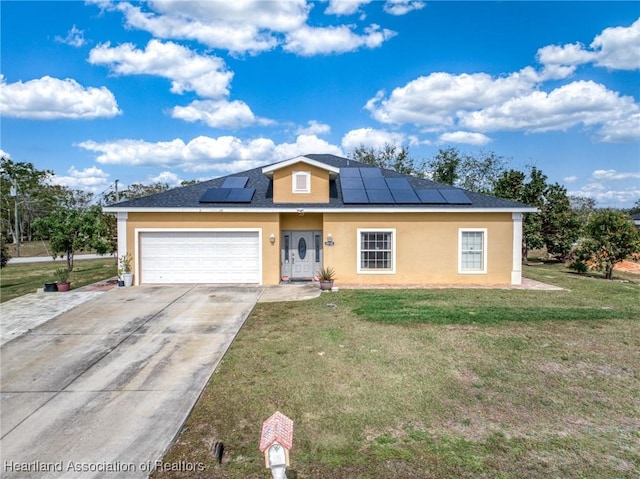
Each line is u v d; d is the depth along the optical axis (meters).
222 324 9.97
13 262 31.70
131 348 8.34
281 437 3.40
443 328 9.30
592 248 18.62
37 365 7.49
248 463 4.44
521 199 25.47
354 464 4.35
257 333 9.20
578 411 5.52
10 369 7.30
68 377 6.93
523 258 26.83
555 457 4.46
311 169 15.72
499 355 7.58
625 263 23.38
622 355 7.59
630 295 13.23
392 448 4.64
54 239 19.16
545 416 5.38
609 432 4.99
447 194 16.36
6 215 51.69
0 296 13.40
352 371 6.88
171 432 5.12
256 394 6.11
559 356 7.52
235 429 5.16
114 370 7.21
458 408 5.59
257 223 15.27
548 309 11.09
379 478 4.12
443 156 43.25
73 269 23.47
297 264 16.48
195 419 5.44
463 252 15.56
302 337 8.80
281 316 10.65
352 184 17.02
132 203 15.23
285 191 15.72
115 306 11.77
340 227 15.42
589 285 15.36
